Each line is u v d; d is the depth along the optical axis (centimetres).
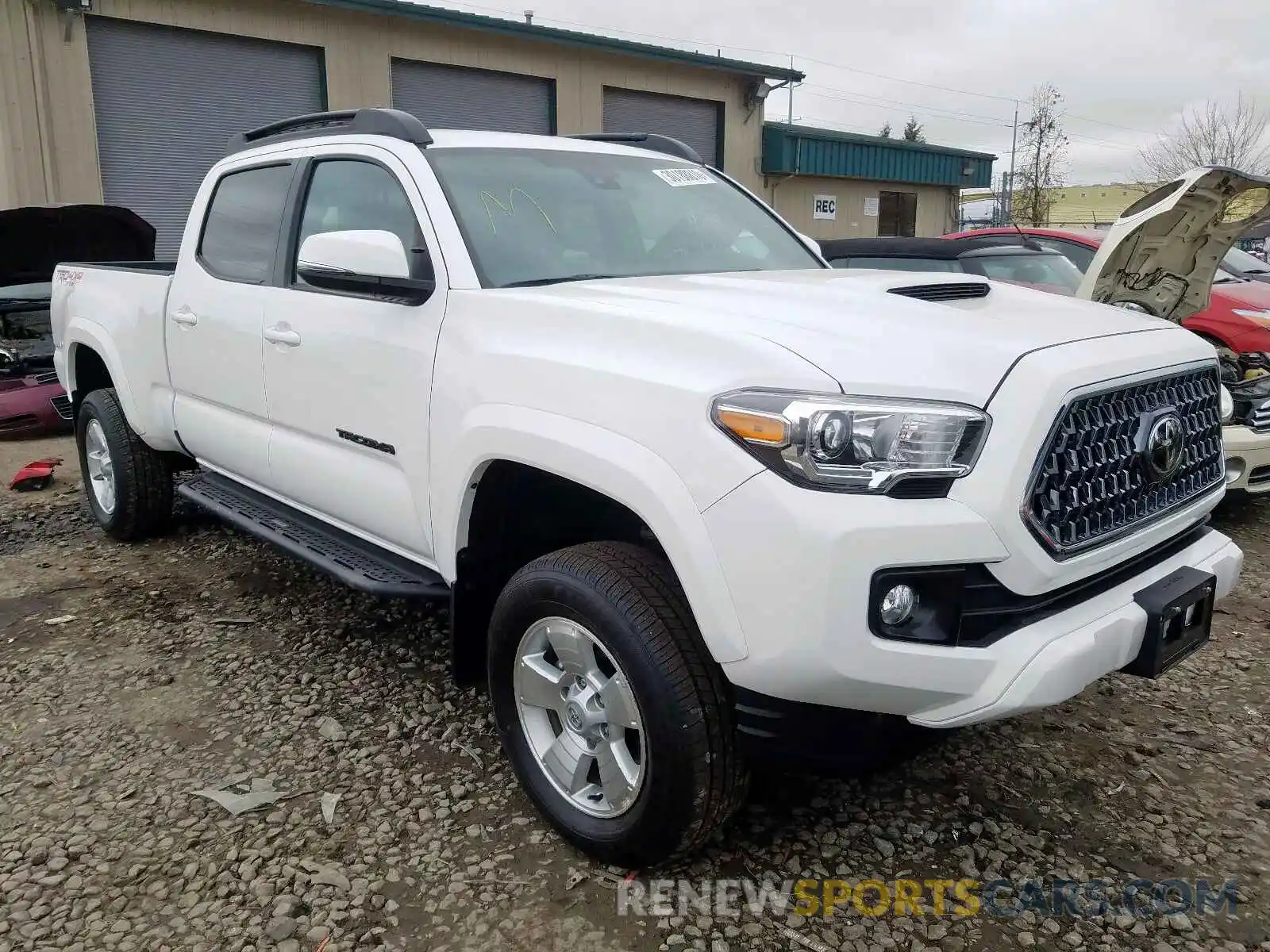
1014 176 3541
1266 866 265
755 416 214
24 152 1139
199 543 535
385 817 286
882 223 2336
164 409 471
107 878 259
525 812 288
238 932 239
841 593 206
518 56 1573
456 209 313
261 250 395
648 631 236
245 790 299
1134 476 246
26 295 845
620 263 331
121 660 391
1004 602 221
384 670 381
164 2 1224
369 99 1427
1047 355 227
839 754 228
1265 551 529
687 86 1816
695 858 266
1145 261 542
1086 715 347
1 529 568
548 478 283
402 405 309
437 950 234
